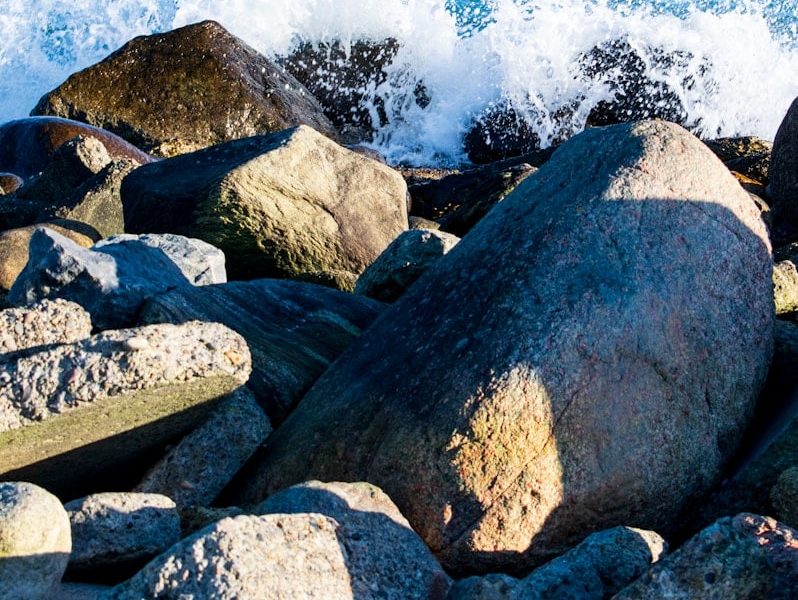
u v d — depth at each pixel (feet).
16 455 14.38
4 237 26.63
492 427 14.19
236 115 50.34
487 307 15.23
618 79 55.16
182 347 14.67
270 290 20.72
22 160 44.27
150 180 28.91
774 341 17.28
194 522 14.33
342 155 29.04
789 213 31.96
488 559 14.06
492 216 16.90
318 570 11.95
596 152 16.42
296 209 27.84
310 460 15.46
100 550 13.03
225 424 15.89
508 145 54.75
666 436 14.79
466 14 57.00
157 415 15.10
